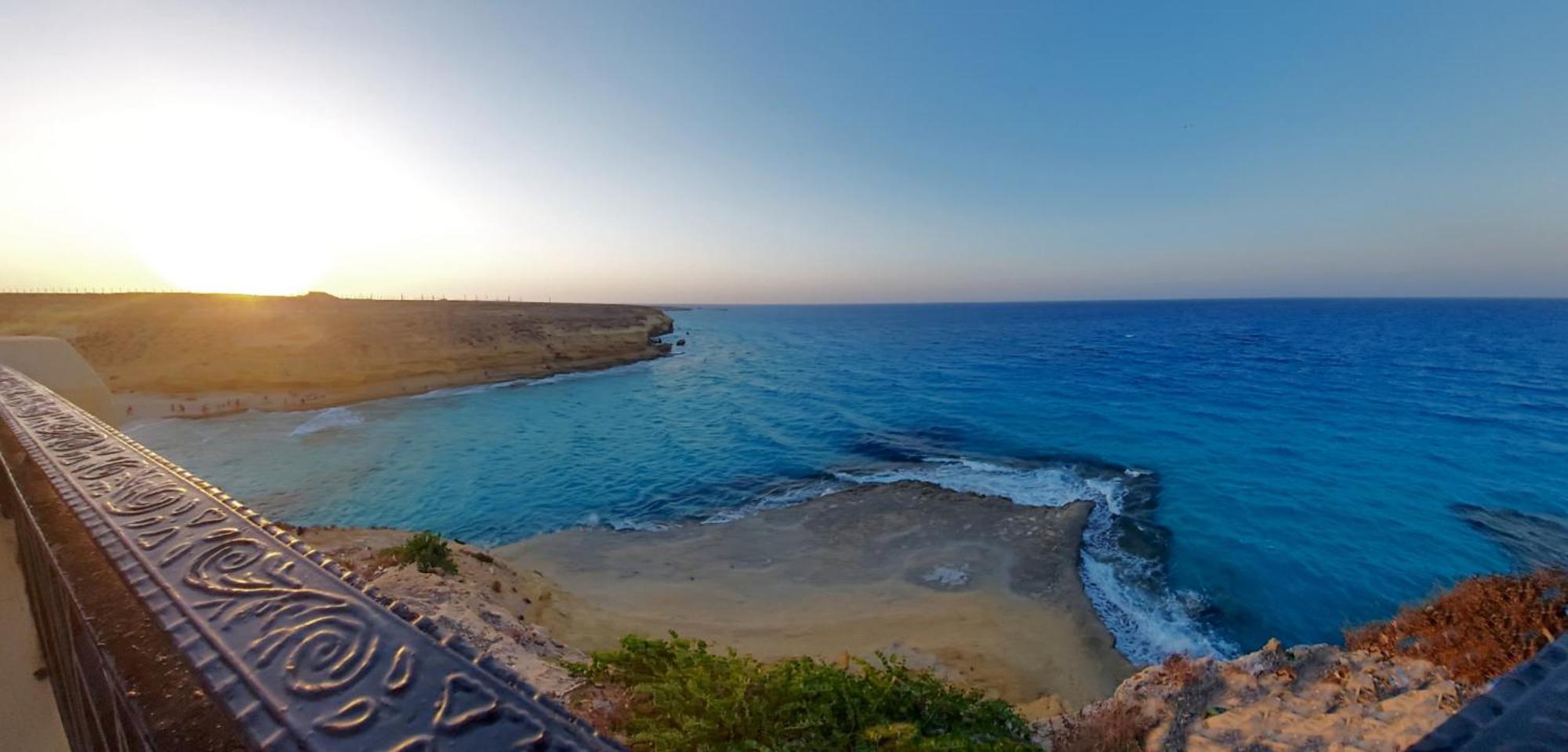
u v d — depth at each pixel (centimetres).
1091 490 2258
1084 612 1434
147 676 116
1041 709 990
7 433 298
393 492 2477
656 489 2473
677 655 658
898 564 1708
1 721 273
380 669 119
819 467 2703
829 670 615
